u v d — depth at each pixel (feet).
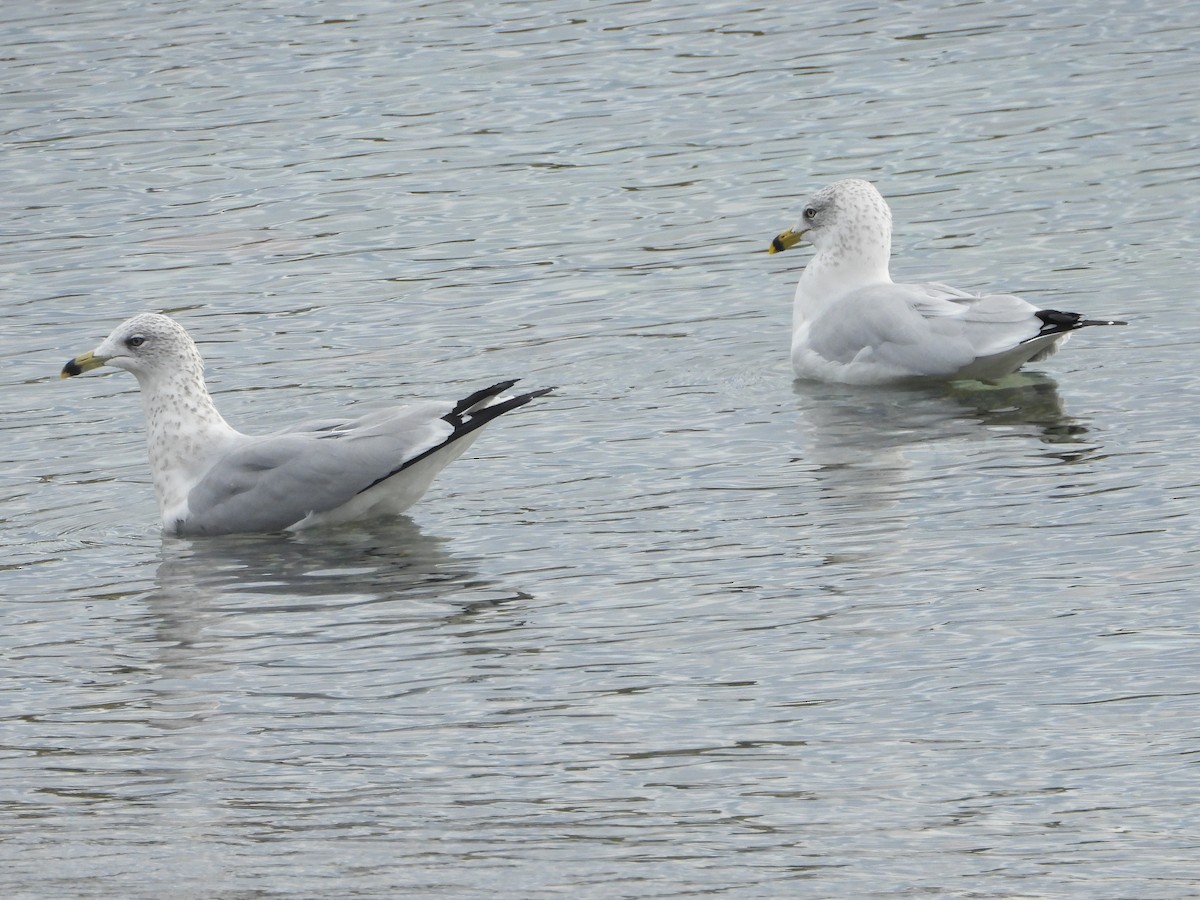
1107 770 34.24
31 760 36.60
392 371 61.67
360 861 31.86
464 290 69.00
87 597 45.42
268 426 57.47
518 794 34.32
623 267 70.64
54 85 91.61
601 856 31.81
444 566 46.39
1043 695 37.42
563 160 81.25
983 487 49.49
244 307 68.18
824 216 62.80
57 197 79.05
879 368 58.95
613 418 56.95
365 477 49.29
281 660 41.04
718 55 92.79
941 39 93.20
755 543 46.55
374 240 74.13
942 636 40.45
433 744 36.58
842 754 35.40
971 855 31.42
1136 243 68.80
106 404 59.82
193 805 34.37
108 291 69.72
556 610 43.11
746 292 68.08
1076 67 88.17
